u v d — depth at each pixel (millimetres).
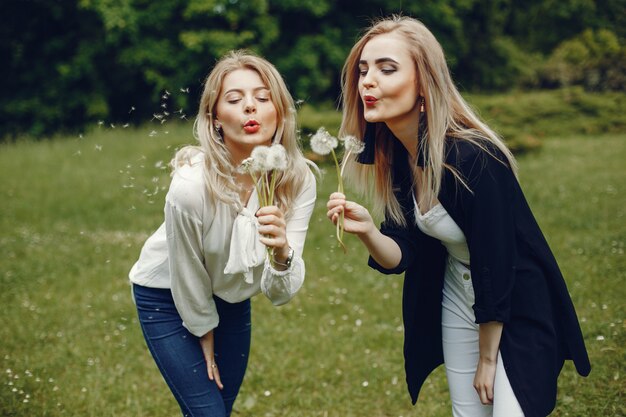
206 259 2613
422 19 21109
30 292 6121
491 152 2391
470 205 2381
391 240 2641
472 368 2666
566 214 8398
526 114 17641
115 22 18469
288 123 2625
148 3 19234
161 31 19391
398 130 2564
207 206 2518
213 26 19422
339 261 6871
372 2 20500
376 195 2756
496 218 2350
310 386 4227
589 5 25828
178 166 2598
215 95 2549
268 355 4633
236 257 2529
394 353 4637
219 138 2594
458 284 2652
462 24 23266
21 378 4266
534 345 2395
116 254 7387
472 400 2670
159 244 2697
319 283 6184
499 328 2406
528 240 2426
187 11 18578
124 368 4512
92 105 19797
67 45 20531
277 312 5484
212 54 18734
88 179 11172
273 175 2428
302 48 19250
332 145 2418
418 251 2727
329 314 5402
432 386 4152
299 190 2656
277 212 2441
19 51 20344
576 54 25609
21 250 7539
